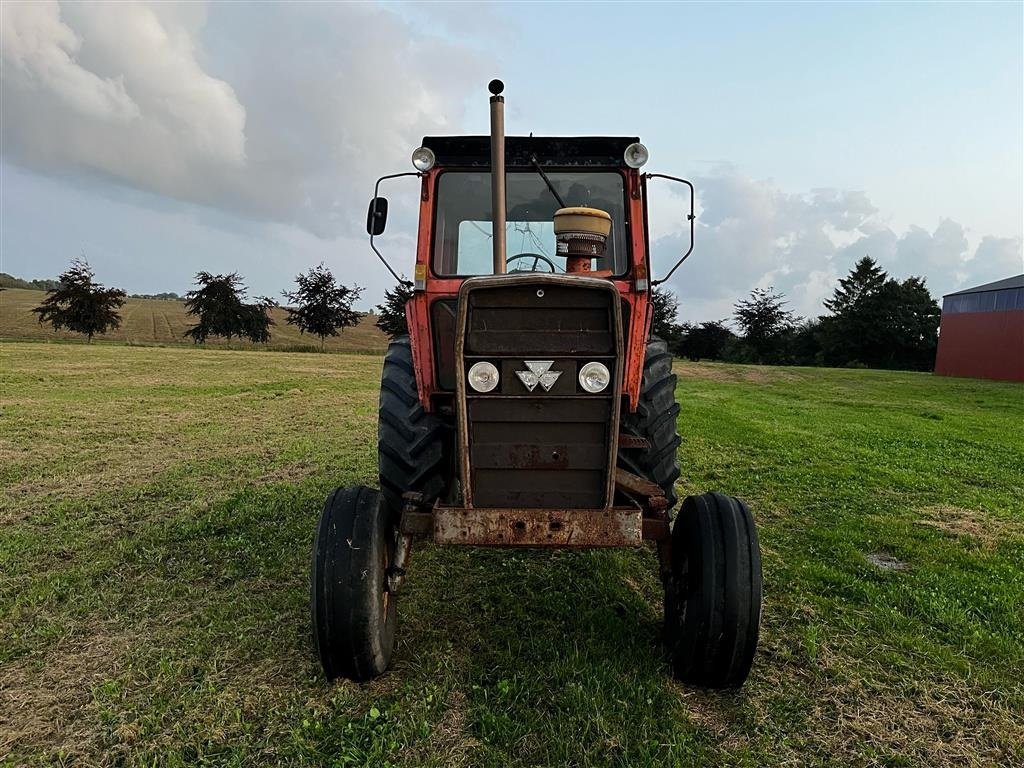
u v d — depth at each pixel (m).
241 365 23.72
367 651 3.04
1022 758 2.78
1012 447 10.62
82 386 15.66
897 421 13.88
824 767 2.71
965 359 37.03
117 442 9.34
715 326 51.09
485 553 4.99
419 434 3.69
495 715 2.92
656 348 4.53
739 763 2.70
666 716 2.95
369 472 7.64
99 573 4.55
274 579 4.48
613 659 3.42
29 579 4.46
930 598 4.38
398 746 2.74
